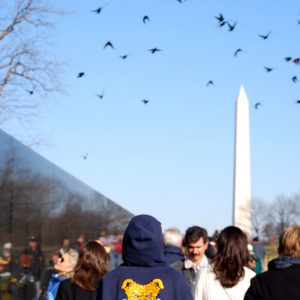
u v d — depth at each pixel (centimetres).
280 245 389
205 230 624
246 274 456
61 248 656
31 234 545
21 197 515
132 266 332
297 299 360
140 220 334
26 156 529
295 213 5731
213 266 460
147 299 317
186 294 322
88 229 836
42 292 576
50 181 616
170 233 638
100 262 455
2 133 458
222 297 452
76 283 450
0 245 466
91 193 877
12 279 494
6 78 1819
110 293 323
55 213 636
